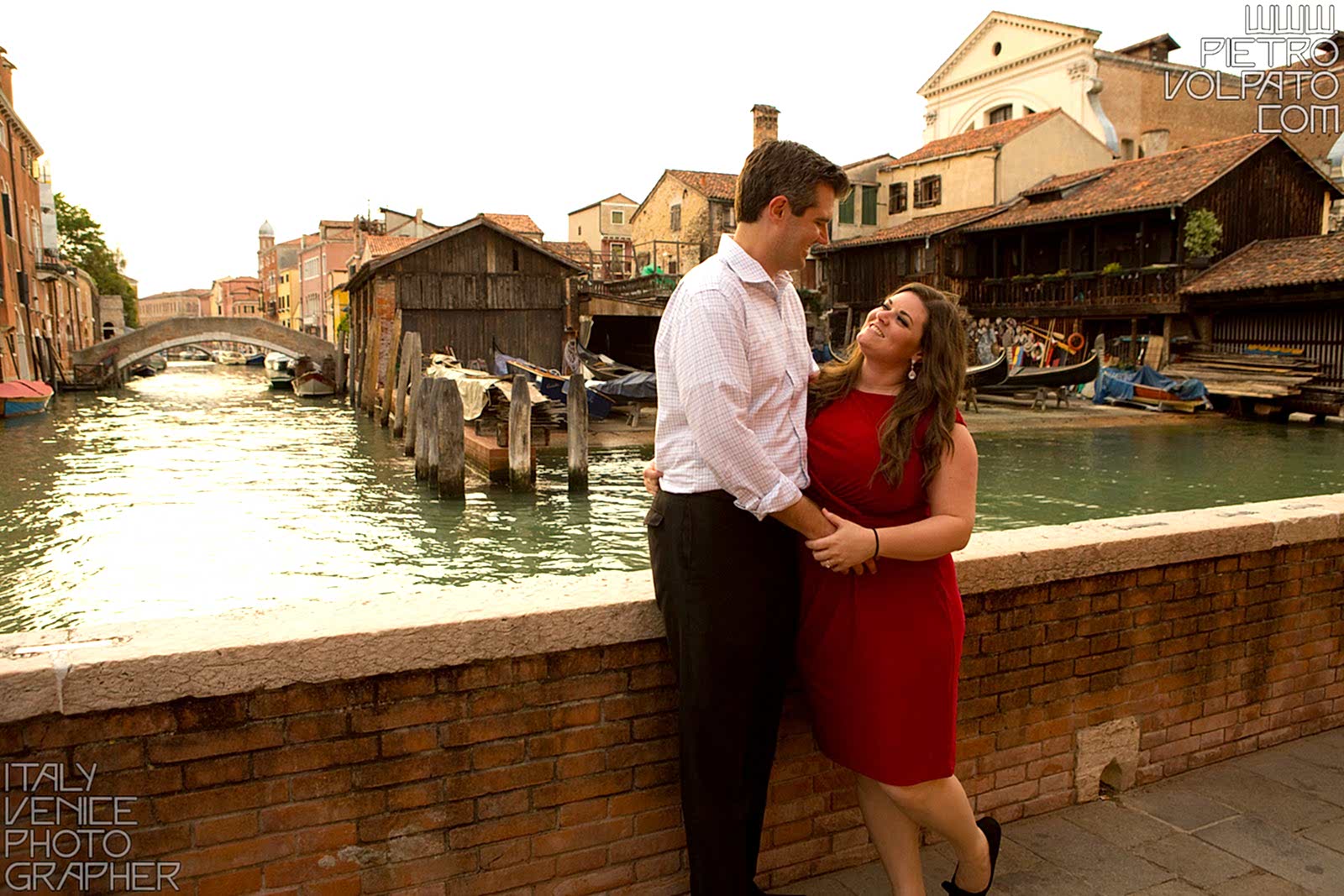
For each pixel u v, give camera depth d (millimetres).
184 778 1950
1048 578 2898
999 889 2604
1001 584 2807
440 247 24875
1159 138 31281
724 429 1846
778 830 2637
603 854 2395
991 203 31688
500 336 25578
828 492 2135
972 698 2848
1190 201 25250
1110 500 13836
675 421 2039
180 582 9570
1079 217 27047
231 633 2012
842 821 2738
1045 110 33719
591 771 2350
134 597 9062
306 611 2182
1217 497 14016
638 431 21094
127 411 29344
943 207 33625
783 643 2125
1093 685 3078
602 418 22141
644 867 2451
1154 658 3201
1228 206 25969
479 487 14742
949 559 2199
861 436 2102
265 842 2031
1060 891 2600
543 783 2297
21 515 12758
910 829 2328
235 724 1977
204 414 28062
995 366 25656
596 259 44250
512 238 25203
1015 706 2934
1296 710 3611
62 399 34438
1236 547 3297
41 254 38844
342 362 36812
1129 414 24922
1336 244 23375
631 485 14852
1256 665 3461
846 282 35969
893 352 2090
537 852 2312
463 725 2188
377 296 24672
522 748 2262
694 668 2037
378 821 2127
